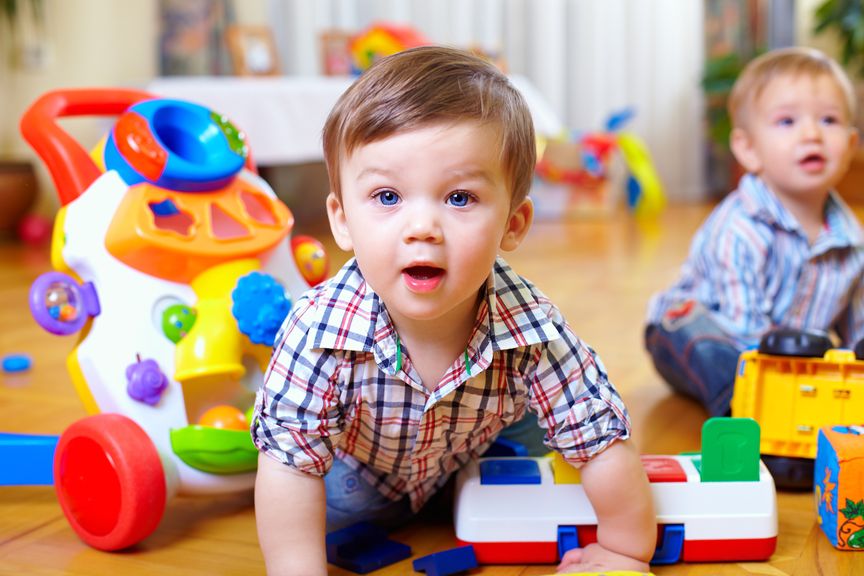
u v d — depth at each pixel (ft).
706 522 2.51
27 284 7.21
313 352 2.34
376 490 2.72
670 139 13.58
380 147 2.08
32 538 2.73
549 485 2.53
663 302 4.30
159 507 2.57
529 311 2.39
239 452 2.73
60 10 10.08
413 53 2.24
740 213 4.08
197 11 9.99
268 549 2.33
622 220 11.38
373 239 2.12
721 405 3.65
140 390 2.69
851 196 12.45
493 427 2.59
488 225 2.12
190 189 2.88
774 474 3.05
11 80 10.15
